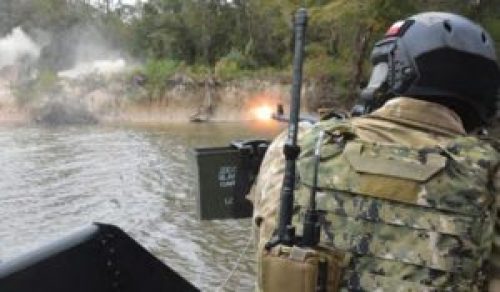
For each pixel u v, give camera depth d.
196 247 14.77
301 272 1.61
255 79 48.12
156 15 59.69
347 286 1.67
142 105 48.53
